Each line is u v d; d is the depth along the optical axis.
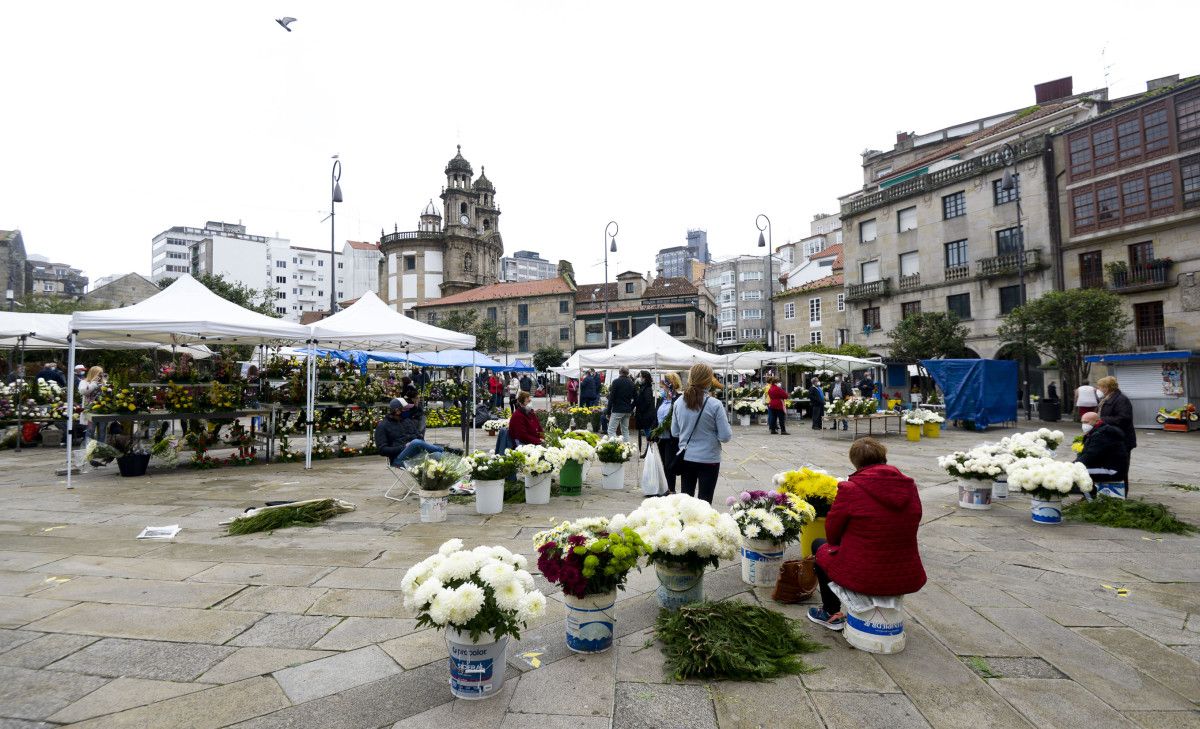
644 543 3.53
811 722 2.69
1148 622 3.84
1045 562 5.11
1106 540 5.81
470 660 2.85
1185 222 21.89
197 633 3.57
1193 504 7.57
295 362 12.26
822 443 14.69
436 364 23.19
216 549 5.28
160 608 3.95
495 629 2.81
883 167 39.62
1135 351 23.25
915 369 27.42
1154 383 19.11
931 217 30.77
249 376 12.05
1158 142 22.45
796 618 3.85
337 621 3.76
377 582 4.45
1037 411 24.19
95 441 9.21
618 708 2.80
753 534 4.24
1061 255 25.77
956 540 5.81
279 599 4.11
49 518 6.46
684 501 3.99
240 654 3.32
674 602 3.91
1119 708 2.82
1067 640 3.56
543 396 41.06
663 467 6.99
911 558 3.39
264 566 4.81
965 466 7.09
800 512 4.36
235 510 6.86
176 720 2.68
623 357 16.39
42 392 13.86
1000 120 35.50
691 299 53.62
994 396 18.28
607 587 3.36
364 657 3.30
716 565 3.83
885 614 3.36
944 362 18.77
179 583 4.41
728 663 3.10
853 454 3.69
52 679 3.03
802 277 50.62
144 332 9.15
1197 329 21.69
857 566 3.37
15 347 15.73
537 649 3.44
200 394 10.36
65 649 3.36
